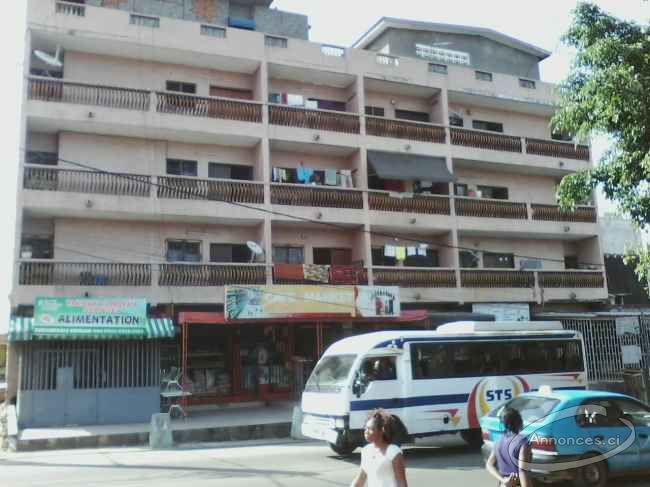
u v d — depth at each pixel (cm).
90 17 2247
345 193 2569
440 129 2825
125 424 1811
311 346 2472
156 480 1091
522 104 3105
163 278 2197
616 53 1288
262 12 2816
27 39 2156
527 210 2961
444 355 1463
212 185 2328
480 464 1239
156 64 2464
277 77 2684
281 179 2583
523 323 1655
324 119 2595
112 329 1809
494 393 1505
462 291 2708
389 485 521
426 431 1393
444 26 3195
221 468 1217
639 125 1255
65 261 2069
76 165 2239
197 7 2672
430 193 2878
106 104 2242
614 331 2586
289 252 2602
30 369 1772
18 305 2000
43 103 2136
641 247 1414
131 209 2191
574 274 3016
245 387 2342
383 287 2267
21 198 2058
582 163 3166
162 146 2416
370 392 1344
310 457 1362
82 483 1070
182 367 2084
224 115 2406
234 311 2020
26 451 1520
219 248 2475
